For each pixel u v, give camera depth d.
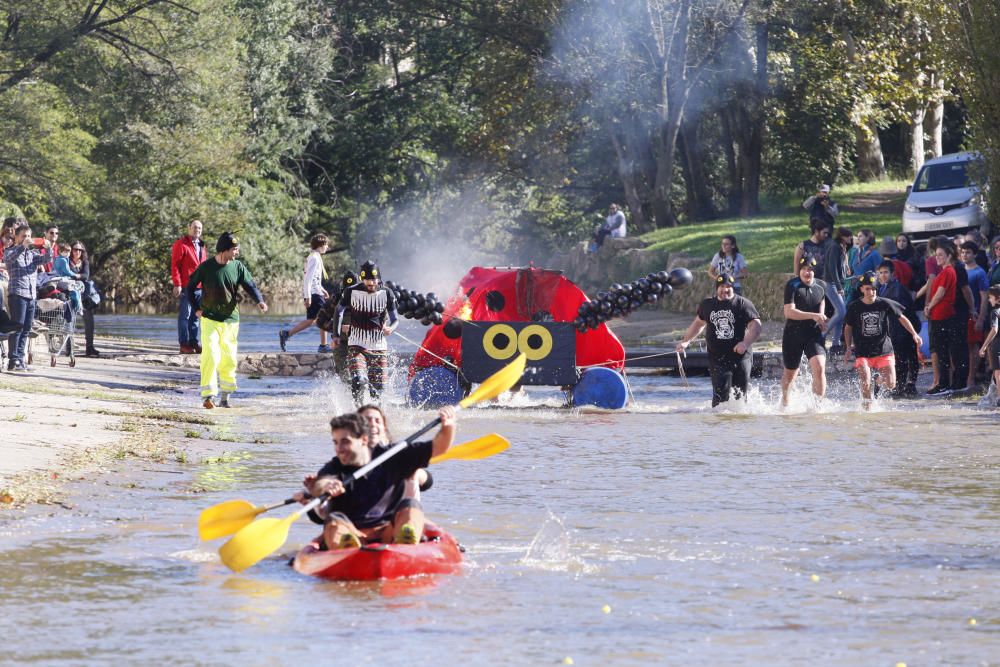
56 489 28.27
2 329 54.09
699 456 35.94
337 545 21.42
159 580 20.30
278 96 169.00
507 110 155.25
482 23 147.88
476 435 41.12
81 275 67.69
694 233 126.31
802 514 26.44
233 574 20.75
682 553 22.48
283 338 66.19
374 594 19.38
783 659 15.90
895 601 18.95
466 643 16.61
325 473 22.20
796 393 53.25
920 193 95.25
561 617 18.00
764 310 95.06
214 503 27.41
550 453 36.59
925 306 58.25
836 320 62.59
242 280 48.91
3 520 24.92
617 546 23.09
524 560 21.84
